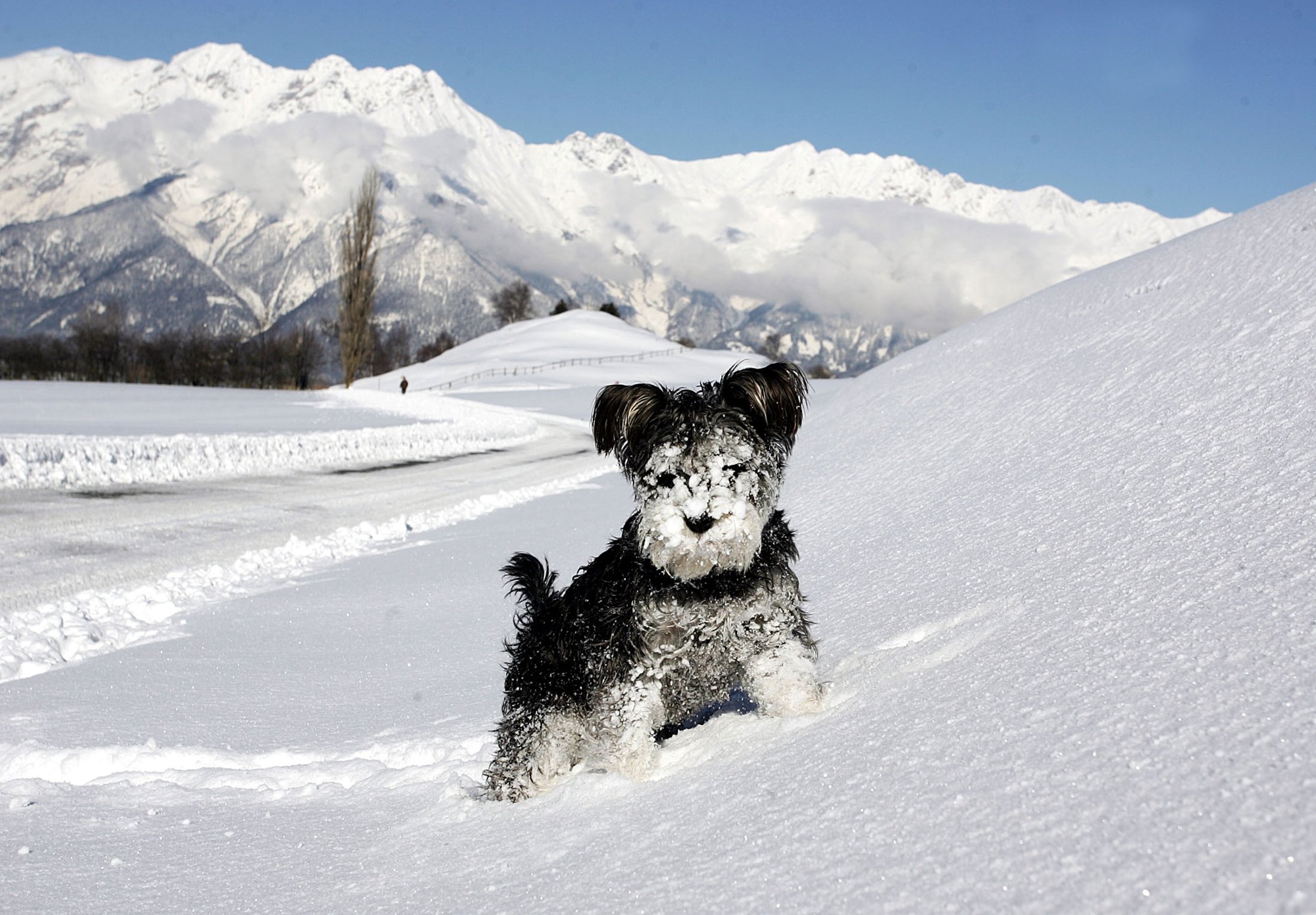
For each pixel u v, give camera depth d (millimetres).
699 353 108250
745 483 2975
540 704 3344
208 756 4410
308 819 3383
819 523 7582
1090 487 5246
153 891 2807
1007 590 4023
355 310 71188
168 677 6074
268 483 19297
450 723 4602
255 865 2951
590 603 3275
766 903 1956
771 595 3154
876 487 8016
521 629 3732
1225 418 5336
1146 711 2326
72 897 2807
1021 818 1991
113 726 5000
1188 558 3510
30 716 5234
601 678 3182
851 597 5051
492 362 99562
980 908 1719
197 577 10031
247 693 5613
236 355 107250
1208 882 1604
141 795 3879
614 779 3035
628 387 3230
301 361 108062
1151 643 2785
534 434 36781
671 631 3074
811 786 2498
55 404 41031
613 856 2439
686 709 3488
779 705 3250
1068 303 11000
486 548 10734
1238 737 2062
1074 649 2953
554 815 2908
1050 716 2473
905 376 12641
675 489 2967
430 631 6973
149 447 20391
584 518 12531
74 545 12234
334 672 6008
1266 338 6332
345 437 26359
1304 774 1839
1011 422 7887
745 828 2359
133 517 14508
